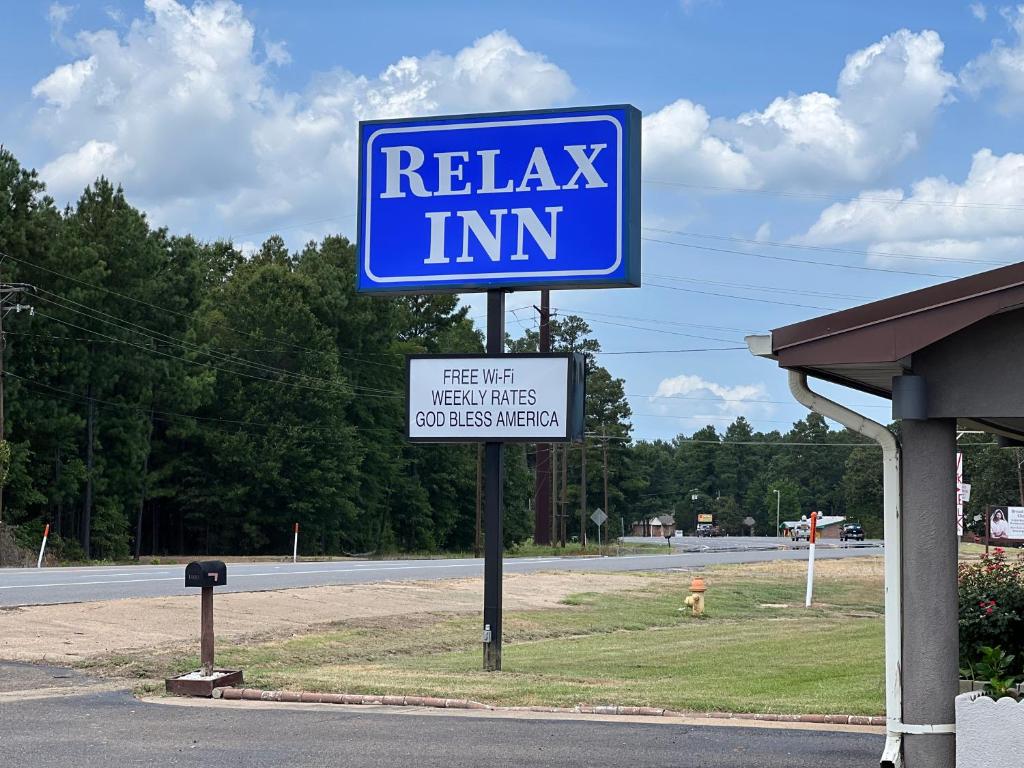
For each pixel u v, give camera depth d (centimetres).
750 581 3669
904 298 730
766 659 1681
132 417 5859
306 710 1109
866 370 802
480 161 1471
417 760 881
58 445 5438
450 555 6612
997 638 1123
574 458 14088
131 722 1041
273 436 6644
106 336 5638
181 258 6172
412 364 1470
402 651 1778
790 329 753
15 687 1251
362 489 7550
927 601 748
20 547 4681
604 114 1440
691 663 1628
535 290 1480
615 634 2216
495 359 1448
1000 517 3812
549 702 1138
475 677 1352
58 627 1655
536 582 3114
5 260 5228
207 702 1158
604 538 12338
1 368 4619
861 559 5422
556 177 1448
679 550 8206
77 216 5881
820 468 19400
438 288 1479
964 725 722
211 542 6850
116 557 5541
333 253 7931
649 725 1027
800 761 877
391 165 1497
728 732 994
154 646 1549
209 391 6259
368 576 2959
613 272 1427
